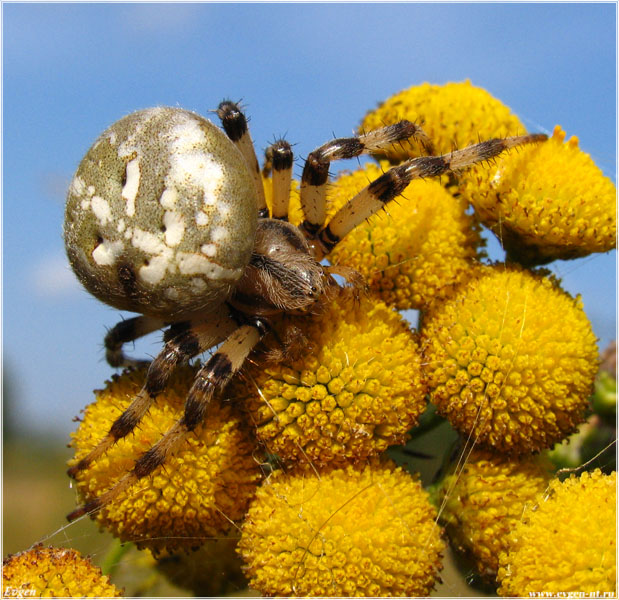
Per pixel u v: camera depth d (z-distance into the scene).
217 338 0.08
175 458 0.07
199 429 0.07
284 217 0.08
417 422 0.07
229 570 0.08
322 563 0.07
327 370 0.07
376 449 0.07
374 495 0.07
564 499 0.07
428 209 0.08
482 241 0.08
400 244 0.08
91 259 0.07
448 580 0.08
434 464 0.08
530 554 0.07
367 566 0.07
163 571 0.08
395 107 0.08
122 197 0.07
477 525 0.07
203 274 0.07
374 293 0.08
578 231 0.08
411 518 0.07
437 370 0.07
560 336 0.07
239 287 0.08
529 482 0.07
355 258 0.08
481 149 0.08
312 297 0.07
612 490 0.07
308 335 0.07
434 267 0.08
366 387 0.07
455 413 0.07
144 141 0.07
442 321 0.07
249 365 0.07
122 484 0.07
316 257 0.08
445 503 0.07
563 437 0.07
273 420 0.07
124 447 0.07
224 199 0.07
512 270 0.08
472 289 0.08
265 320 0.08
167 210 0.07
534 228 0.08
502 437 0.07
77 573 0.07
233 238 0.07
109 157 0.07
